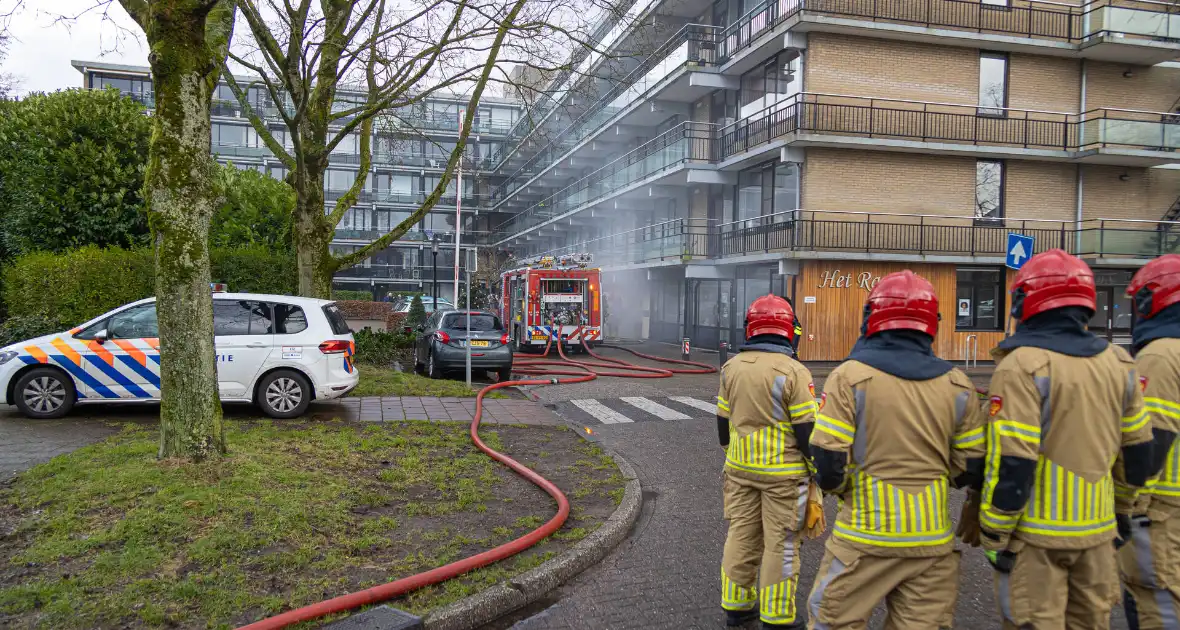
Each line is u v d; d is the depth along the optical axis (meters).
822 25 19.47
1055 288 2.80
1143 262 21.36
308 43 9.99
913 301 2.88
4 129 15.89
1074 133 21.78
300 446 7.36
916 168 20.86
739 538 3.93
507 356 15.70
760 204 22.62
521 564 4.82
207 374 6.22
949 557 2.83
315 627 3.79
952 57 20.91
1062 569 2.81
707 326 25.69
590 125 32.56
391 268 56.94
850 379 2.88
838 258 19.84
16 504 5.27
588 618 4.29
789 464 3.74
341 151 55.22
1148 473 2.92
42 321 13.18
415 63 12.45
